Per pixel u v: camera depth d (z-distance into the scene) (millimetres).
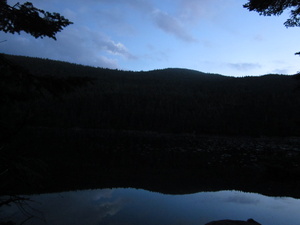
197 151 27875
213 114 79062
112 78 151500
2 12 2926
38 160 3064
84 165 16062
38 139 28797
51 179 11500
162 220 6809
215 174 14664
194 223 6684
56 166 15062
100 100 83750
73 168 14844
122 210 7570
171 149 29266
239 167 17078
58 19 3203
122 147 29312
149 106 83625
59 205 7797
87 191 9906
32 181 2992
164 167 16625
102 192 9844
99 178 12641
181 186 11602
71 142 31078
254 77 154000
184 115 78062
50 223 6234
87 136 43719
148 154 23609
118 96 89938
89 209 7547
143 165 17125
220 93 112125
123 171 14812
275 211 7863
